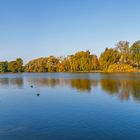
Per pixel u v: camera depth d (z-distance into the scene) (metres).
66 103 44.50
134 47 184.62
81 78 119.06
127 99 47.12
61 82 96.69
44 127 28.69
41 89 71.81
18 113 36.66
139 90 60.88
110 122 30.23
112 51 188.00
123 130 26.92
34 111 37.84
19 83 99.31
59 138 24.95
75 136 25.36
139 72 175.25
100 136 25.16
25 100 49.75
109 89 64.94
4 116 34.81
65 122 30.64
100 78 113.75
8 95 59.03
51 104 43.94
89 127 28.27
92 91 61.88
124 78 108.69
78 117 33.09
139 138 24.38
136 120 30.95
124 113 35.00
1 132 27.14
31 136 25.72
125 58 187.62
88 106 40.94
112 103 43.16
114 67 186.62
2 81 114.44
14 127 28.95
